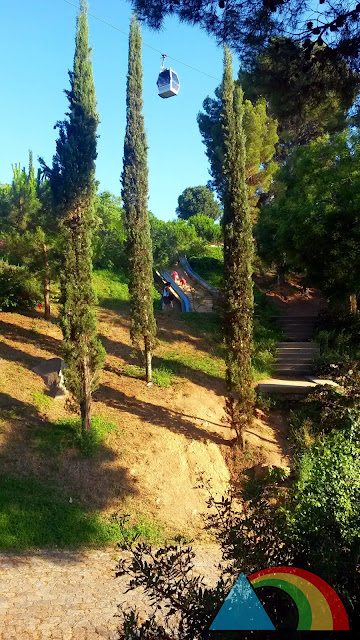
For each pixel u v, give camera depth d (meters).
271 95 6.51
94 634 5.98
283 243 16.67
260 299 20.94
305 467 6.03
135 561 3.34
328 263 15.34
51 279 15.62
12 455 9.51
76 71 10.24
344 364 10.66
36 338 14.84
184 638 3.03
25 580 6.98
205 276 25.05
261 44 5.61
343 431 6.54
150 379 13.63
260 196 25.23
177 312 19.31
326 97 6.30
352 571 3.21
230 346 11.60
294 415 12.93
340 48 5.26
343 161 15.38
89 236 10.38
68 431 10.57
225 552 3.63
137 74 12.53
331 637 2.94
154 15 5.50
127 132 12.70
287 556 3.38
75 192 10.02
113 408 12.05
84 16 10.42
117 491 9.54
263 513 3.69
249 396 11.55
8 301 16.02
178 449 11.05
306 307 21.97
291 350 16.36
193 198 53.03
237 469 11.13
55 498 8.93
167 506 9.61
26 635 5.80
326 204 15.09
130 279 13.31
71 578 7.25
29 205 14.77
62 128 10.20
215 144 24.58
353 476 4.84
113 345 15.70
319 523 3.57
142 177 12.86
